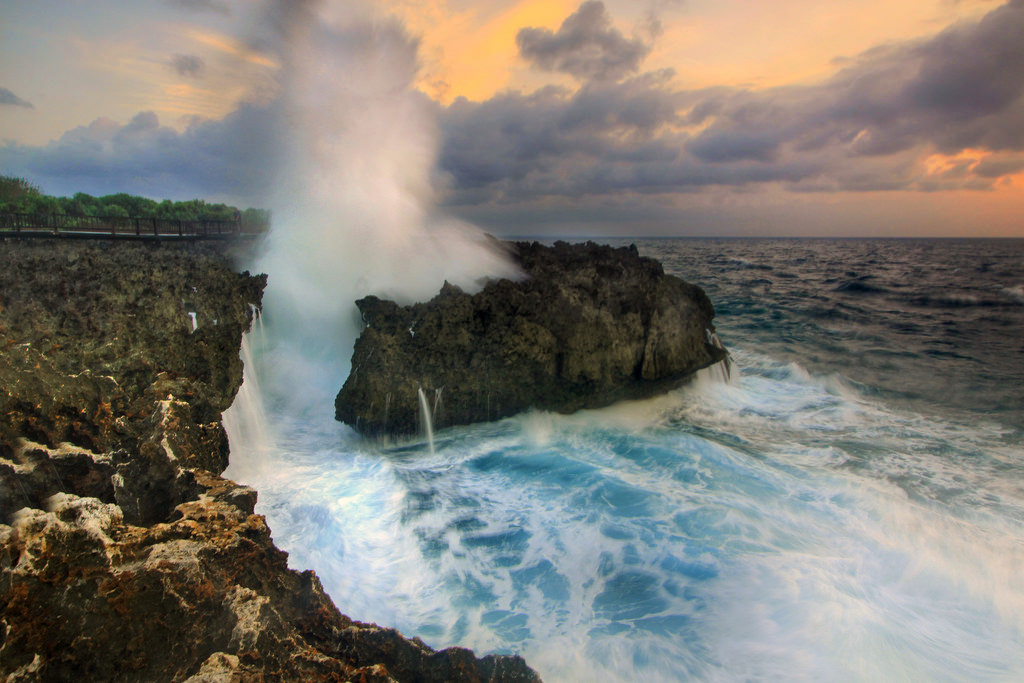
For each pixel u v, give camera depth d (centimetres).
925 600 705
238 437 1179
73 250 1770
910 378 1900
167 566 425
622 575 761
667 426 1380
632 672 590
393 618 675
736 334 2722
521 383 1373
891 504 947
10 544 379
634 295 1539
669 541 836
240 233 2825
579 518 913
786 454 1204
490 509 946
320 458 1148
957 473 1105
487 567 783
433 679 466
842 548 814
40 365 779
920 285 4725
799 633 638
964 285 4738
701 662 604
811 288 4644
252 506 611
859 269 6712
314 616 496
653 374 1498
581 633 652
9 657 354
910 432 1362
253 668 387
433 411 1307
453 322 1334
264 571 504
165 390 936
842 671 585
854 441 1293
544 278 1520
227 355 1178
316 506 913
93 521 433
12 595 366
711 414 1483
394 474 1077
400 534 862
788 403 1608
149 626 403
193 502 562
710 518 902
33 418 731
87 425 775
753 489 1012
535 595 724
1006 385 1809
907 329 2831
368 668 418
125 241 2191
